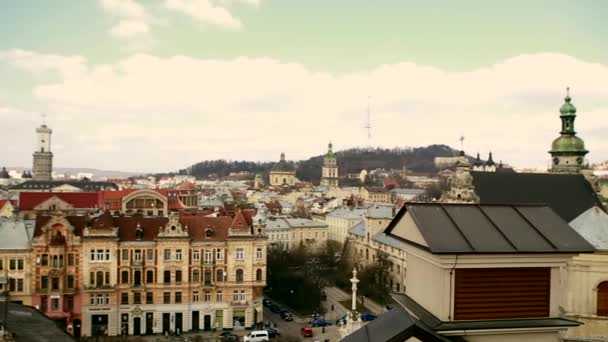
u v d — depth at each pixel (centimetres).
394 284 13050
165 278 9350
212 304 9531
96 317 9100
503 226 1634
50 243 8919
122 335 9069
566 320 1551
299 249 16300
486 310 1540
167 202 15138
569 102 11012
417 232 1647
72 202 15812
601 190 8831
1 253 8750
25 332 3522
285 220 18550
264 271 9775
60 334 3778
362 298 11769
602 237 3353
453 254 1482
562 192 7931
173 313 9350
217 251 9588
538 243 1565
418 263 1695
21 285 8844
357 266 14462
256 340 8825
